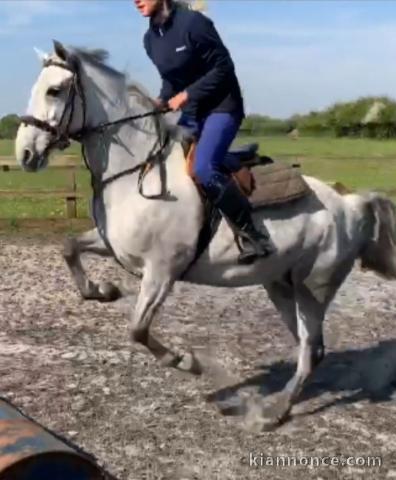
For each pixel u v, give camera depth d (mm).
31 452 2799
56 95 4934
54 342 7074
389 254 5832
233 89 5098
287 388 5516
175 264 5168
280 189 5316
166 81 5199
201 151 5062
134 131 5121
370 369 6633
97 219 5254
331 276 5625
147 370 6359
